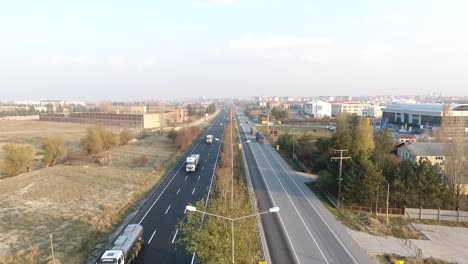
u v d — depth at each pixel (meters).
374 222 44.28
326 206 50.50
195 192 56.44
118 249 30.17
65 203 50.56
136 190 56.81
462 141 55.03
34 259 32.53
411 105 162.88
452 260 34.88
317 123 179.38
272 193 56.34
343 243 37.94
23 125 180.62
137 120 178.62
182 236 38.56
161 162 81.31
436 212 46.47
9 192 56.47
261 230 40.88
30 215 45.25
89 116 197.75
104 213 45.41
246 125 175.62
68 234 38.69
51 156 82.38
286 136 102.31
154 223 42.66
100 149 92.75
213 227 27.72
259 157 89.00
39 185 60.72
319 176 60.66
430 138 95.06
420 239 40.25
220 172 59.38
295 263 32.94
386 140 77.56
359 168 49.53
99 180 64.12
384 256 35.03
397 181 48.03
